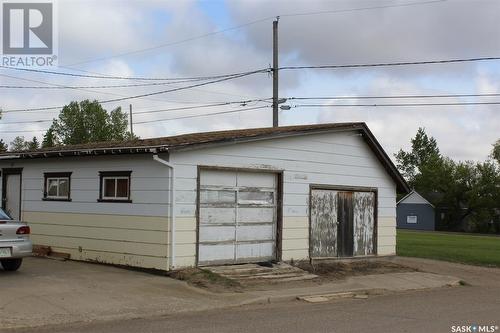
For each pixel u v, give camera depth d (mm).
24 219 18234
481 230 76188
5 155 18688
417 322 10367
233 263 15742
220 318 10438
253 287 13828
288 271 16094
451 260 23734
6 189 19109
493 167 75812
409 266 20078
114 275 13938
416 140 113188
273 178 16938
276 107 30047
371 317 10828
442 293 15203
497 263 23203
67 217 16828
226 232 15578
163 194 14359
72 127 74500
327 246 18406
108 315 10219
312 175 17938
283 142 17062
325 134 18375
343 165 19016
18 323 9297
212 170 15234
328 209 18547
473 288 16562
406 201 83375
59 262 15852
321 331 9336
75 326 9406
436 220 80812
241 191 16000
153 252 14453
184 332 9078
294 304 12422
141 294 12070
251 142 16094
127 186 15352
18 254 12922
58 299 11031
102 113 74938
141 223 14805
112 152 15125
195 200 14742
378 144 19891
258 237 16438
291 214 17266
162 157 14289
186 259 14508
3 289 11469
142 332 9023
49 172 17562
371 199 20188
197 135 18812
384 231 20625
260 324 9867
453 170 79625
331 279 15984
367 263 19531
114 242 15422
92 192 16188
